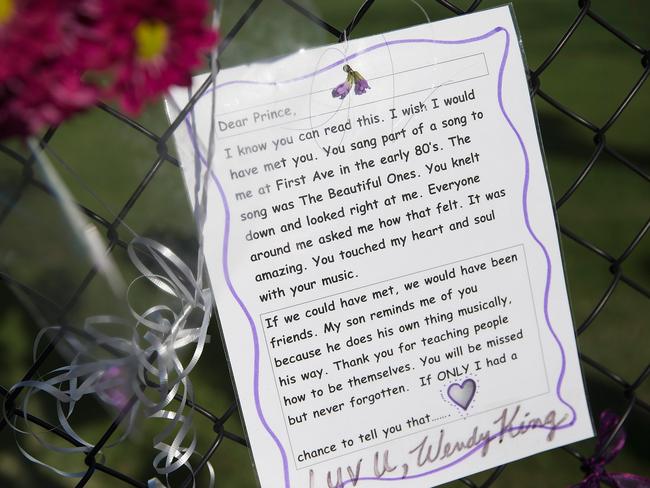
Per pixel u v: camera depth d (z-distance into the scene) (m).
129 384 1.10
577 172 3.76
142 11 0.78
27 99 0.76
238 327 1.12
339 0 5.62
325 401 1.16
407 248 1.16
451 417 1.21
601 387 2.59
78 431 2.30
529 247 1.21
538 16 5.58
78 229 1.06
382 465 1.19
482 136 1.17
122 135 2.48
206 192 1.04
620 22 5.43
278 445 1.15
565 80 4.73
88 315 1.09
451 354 1.20
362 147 1.12
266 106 1.08
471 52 1.15
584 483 1.38
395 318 1.17
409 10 5.48
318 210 1.12
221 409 2.43
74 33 0.76
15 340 2.57
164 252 1.08
